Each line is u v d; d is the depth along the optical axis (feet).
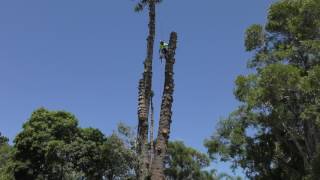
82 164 135.85
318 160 91.71
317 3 97.35
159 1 101.91
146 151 89.71
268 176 109.60
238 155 109.60
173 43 81.46
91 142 137.80
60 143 134.51
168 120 77.56
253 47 105.60
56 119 141.59
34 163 136.98
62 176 134.72
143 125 91.61
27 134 138.21
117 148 129.59
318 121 88.48
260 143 109.09
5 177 134.62
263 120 99.76
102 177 134.41
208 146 110.11
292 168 105.09
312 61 98.58
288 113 95.20
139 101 93.56
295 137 97.96
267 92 92.99
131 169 129.18
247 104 97.35
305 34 99.91
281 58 99.30
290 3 101.86
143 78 95.45
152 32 99.45
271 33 105.60
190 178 178.50
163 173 75.41
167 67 80.02
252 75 98.02
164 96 78.54
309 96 91.66
